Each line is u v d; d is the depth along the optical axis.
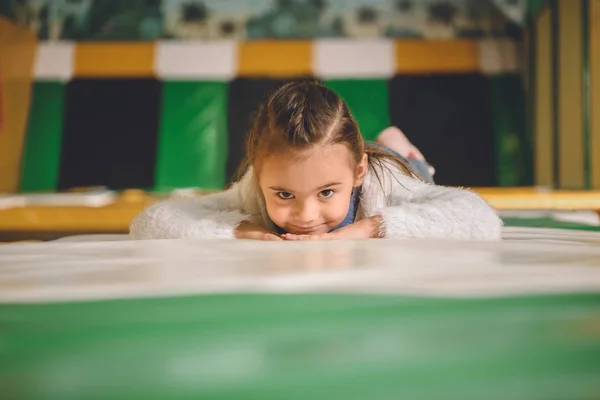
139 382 0.24
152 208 0.92
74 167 2.40
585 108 1.92
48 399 0.22
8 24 2.40
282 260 0.51
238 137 2.44
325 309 0.33
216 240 0.71
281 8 2.59
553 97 2.15
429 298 0.36
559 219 1.41
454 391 0.22
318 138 0.79
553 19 2.14
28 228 1.69
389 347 0.27
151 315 0.33
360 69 2.47
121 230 1.70
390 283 0.40
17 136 2.40
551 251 0.56
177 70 2.49
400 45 2.48
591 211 1.71
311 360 0.26
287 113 0.81
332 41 2.52
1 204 1.73
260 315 0.32
